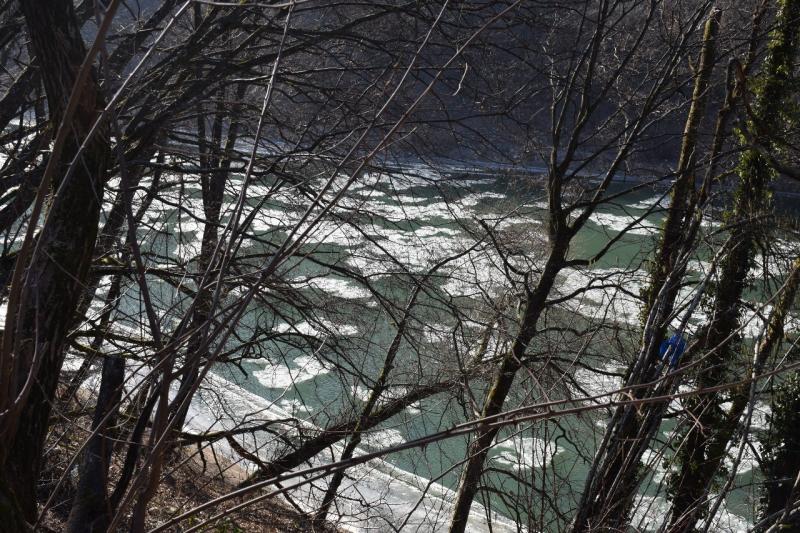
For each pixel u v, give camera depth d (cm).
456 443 1441
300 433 802
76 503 262
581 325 1193
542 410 637
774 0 1075
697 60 1120
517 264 1152
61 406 480
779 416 957
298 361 1872
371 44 797
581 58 970
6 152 611
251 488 202
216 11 689
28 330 297
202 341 213
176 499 575
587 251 2491
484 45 681
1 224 554
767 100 1039
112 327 838
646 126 1025
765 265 724
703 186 760
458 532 866
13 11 704
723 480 954
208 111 797
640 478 537
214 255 221
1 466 189
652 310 614
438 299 881
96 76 338
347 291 1129
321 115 767
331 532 875
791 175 702
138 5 481
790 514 457
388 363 1033
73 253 316
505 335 956
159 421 205
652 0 962
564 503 800
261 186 941
